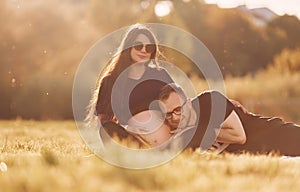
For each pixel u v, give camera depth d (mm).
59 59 27891
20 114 23844
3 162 4008
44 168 3221
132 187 2646
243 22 37031
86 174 2928
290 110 19453
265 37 36781
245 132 5656
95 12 33625
